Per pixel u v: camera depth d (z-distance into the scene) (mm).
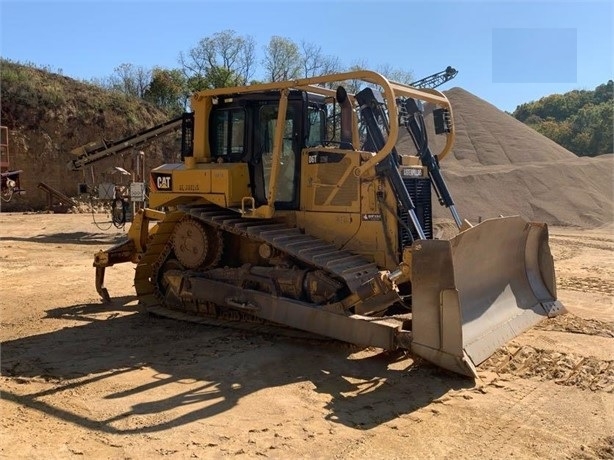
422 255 5555
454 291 5398
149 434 4375
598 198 28844
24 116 32844
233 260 8086
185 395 5207
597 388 5352
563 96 77625
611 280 11789
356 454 4070
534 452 4105
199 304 8094
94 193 28031
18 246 16125
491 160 36500
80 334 7398
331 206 7238
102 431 4430
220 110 7980
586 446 4203
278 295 7066
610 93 75062
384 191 6840
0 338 7234
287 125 7551
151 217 9031
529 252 7785
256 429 4469
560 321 7551
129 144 19578
